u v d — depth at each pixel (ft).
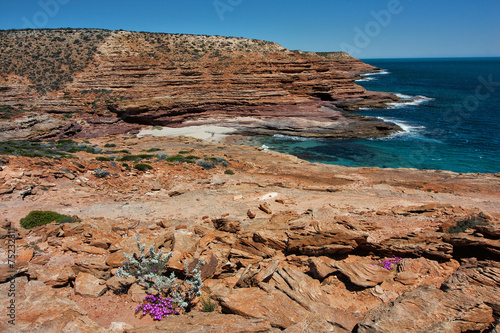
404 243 30.45
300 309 20.48
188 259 27.09
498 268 23.53
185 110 204.64
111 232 35.22
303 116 208.03
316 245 29.76
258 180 85.71
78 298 22.77
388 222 39.73
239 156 123.85
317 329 18.33
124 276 23.88
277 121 197.77
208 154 120.78
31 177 56.54
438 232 32.91
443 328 18.07
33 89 206.69
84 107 196.75
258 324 18.43
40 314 19.10
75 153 107.65
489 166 122.72
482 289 21.53
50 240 31.53
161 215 48.37
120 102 192.54
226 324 18.33
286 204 57.52
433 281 25.02
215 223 38.93
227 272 27.89
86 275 24.81
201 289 25.16
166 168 84.99
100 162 81.82
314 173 101.81
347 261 29.09
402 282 25.05
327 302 22.68
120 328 18.76
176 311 21.88
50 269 25.08
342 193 75.66
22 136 149.48
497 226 28.30
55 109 190.70
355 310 22.17
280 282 24.34
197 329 17.75
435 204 50.11
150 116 191.62
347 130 177.06
